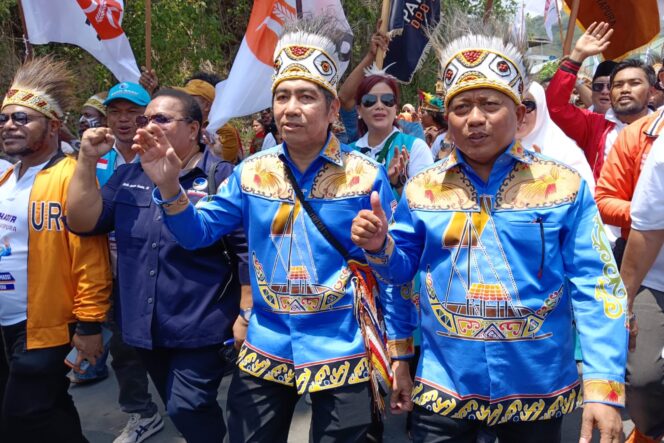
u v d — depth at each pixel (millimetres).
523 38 2051
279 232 2426
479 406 2070
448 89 2066
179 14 8375
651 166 2393
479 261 2047
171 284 2785
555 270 2021
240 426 2477
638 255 2512
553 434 2113
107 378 4777
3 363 3393
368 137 4004
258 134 7113
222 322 2803
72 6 4879
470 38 2029
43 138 3057
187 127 2889
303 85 2340
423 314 2193
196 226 2422
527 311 2014
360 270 2414
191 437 2797
